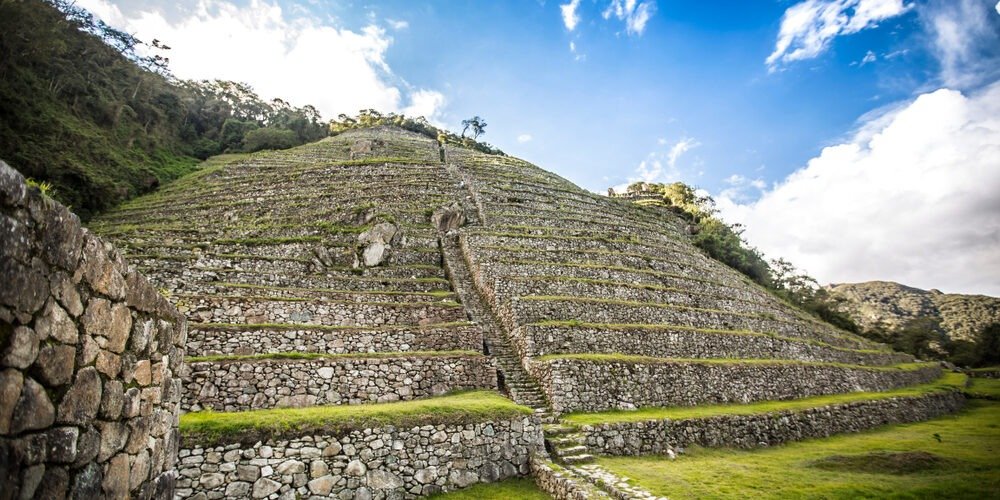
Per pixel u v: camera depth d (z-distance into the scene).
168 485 6.87
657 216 54.78
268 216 34.44
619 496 10.09
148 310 6.18
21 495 3.63
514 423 13.12
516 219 37.72
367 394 14.76
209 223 32.97
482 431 12.62
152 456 6.29
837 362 29.03
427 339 17.92
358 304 18.78
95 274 4.81
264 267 23.31
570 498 10.56
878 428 20.72
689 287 30.92
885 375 28.94
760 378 21.34
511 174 53.88
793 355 26.34
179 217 34.62
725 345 23.59
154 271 19.69
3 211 3.47
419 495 11.28
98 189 36.28
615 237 37.28
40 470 3.88
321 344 16.23
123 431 5.41
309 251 25.75
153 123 60.84
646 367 18.56
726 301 30.08
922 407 24.30
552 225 38.22
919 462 12.70
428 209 35.91
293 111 96.88
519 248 29.84
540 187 50.00
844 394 24.38
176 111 69.19
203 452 9.71
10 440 3.54
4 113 35.03
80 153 39.34
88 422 4.63
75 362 4.43
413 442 11.65
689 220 61.09
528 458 12.95
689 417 16.12
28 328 3.77
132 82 64.50
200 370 13.20
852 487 10.84
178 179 49.22
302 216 34.19
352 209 34.41
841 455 13.66
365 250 26.69
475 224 36.53
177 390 7.38
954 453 14.16
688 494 10.39
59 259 4.18
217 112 81.06
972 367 50.31
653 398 18.14
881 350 39.53
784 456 14.77
